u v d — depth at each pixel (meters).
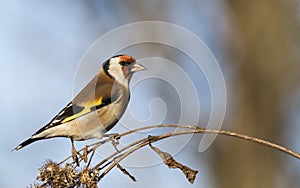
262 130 15.72
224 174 15.50
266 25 16.05
